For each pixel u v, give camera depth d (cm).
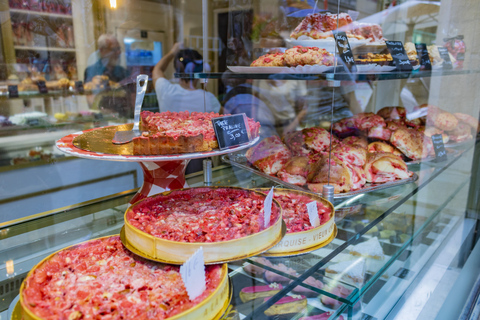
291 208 103
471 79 201
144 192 127
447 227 202
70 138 121
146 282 69
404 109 201
